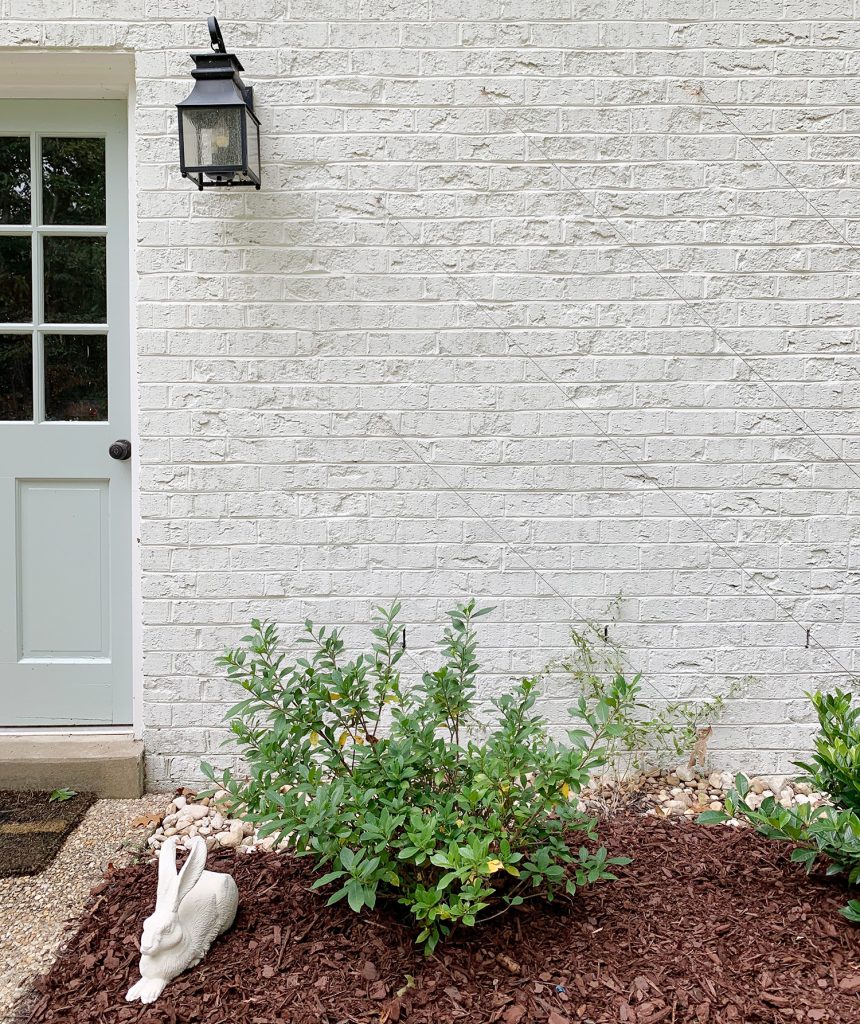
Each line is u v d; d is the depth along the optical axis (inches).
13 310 132.4
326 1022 76.5
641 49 124.2
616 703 92.7
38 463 132.3
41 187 131.0
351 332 126.0
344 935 88.0
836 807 100.0
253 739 95.7
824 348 127.6
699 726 131.4
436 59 123.6
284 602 128.3
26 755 126.1
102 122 130.0
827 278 126.8
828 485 129.1
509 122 124.5
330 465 127.3
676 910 92.9
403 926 88.7
